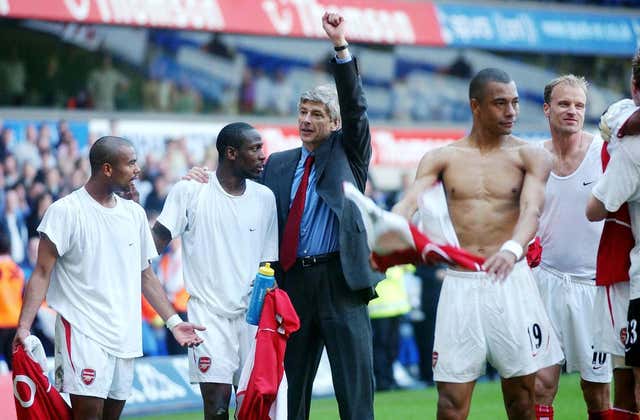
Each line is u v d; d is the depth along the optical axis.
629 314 23.25
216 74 51.25
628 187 22.48
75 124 43.56
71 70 47.84
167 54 50.00
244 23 47.34
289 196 25.75
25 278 41.69
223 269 24.84
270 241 25.55
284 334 23.89
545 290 27.78
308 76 53.84
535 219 20.86
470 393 22.00
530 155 21.72
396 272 46.53
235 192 25.16
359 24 51.00
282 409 23.86
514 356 21.64
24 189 42.22
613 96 61.59
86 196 23.27
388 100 56.03
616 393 24.89
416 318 48.09
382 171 49.94
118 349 23.19
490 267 20.02
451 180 22.02
